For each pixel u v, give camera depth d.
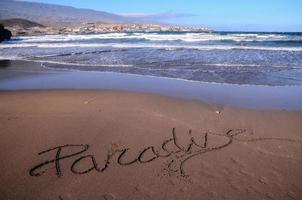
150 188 3.19
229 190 3.15
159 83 8.20
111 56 14.27
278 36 30.39
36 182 3.29
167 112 5.38
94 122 4.87
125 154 3.87
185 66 10.94
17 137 4.34
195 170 3.51
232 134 4.45
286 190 3.14
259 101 6.18
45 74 10.09
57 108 5.66
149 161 3.71
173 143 4.16
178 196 3.07
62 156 3.81
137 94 6.73
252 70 9.95
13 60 14.00
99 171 3.49
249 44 21.05
